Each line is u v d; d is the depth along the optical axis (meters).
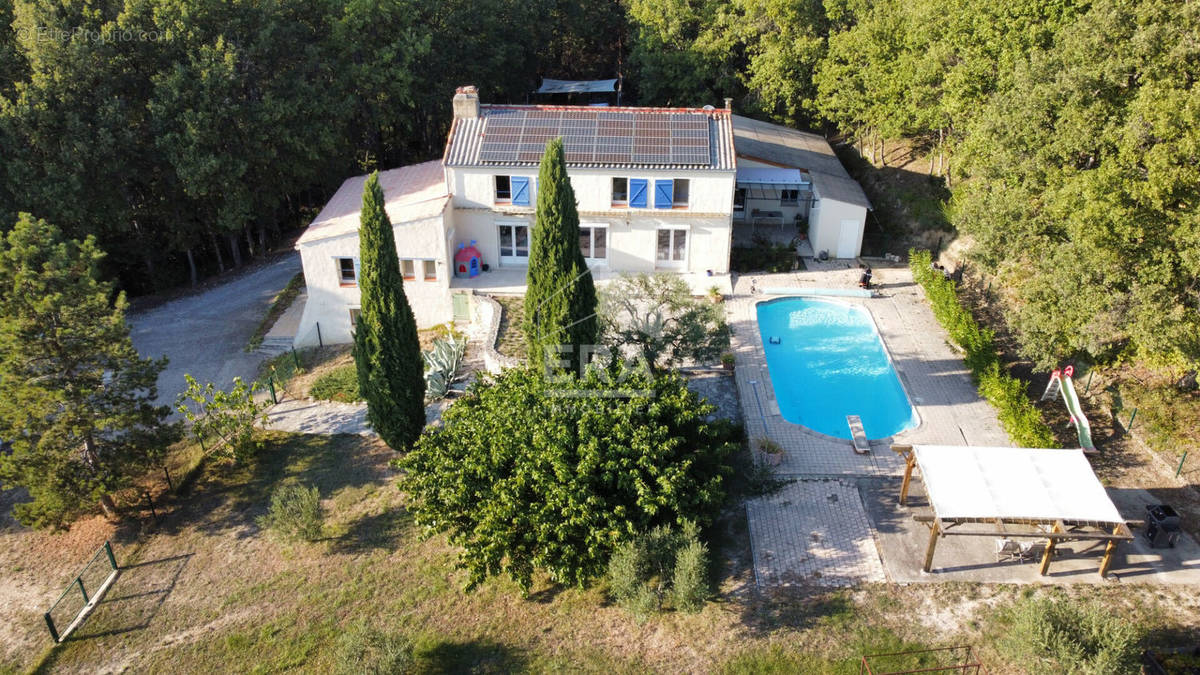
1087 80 25.86
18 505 26.42
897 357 34.72
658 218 40.97
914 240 45.84
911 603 21.89
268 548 26.19
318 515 26.38
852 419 29.55
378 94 55.66
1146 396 28.50
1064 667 18.27
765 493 26.47
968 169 36.69
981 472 22.55
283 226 59.06
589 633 21.98
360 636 21.03
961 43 36.62
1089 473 22.41
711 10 61.22
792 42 54.97
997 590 22.11
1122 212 23.67
